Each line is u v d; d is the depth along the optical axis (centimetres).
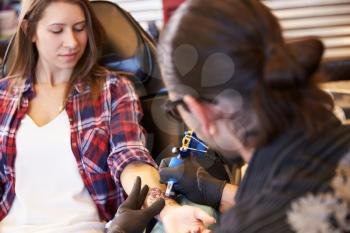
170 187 134
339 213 67
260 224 69
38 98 168
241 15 72
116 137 159
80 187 158
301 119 71
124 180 153
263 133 72
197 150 136
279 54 69
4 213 159
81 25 159
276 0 279
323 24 277
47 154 158
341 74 169
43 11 156
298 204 69
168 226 123
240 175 129
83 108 163
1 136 160
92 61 167
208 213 126
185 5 76
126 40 178
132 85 171
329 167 70
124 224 118
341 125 75
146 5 281
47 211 155
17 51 169
